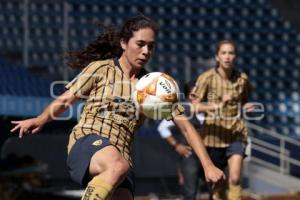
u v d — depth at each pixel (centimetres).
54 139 3744
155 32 1238
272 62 5112
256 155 4144
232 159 2009
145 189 3869
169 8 5134
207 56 4969
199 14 5169
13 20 4606
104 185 1127
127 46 1241
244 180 3962
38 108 2975
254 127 4181
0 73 3244
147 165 3888
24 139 3684
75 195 3262
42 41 4578
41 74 4362
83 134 1223
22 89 3069
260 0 5334
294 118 4788
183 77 4750
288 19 5347
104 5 4969
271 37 5206
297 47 5194
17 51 4472
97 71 1246
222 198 2056
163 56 4866
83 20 4828
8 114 2914
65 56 1330
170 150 3925
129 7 5044
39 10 4697
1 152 3225
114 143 1219
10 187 3098
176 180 3922
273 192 3984
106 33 1301
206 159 1420
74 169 1201
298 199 3606
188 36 5050
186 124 1442
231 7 5253
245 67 5062
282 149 4138
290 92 4969
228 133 2028
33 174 3195
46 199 3177
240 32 5178
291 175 4178
